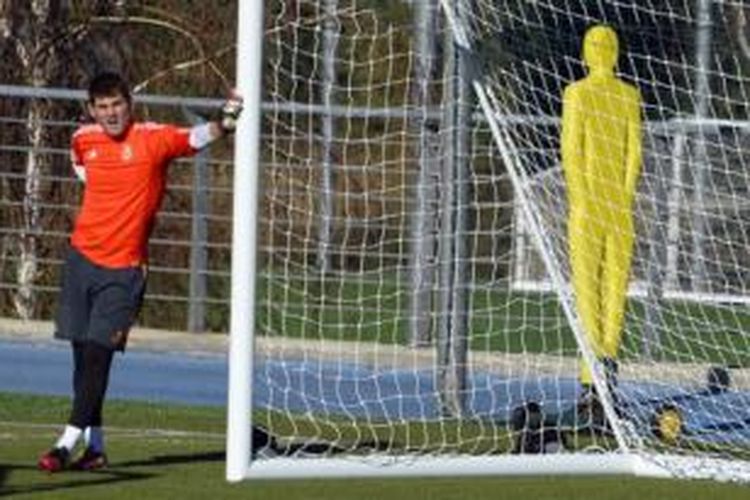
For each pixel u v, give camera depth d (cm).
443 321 3994
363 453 3347
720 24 4159
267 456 3183
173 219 5388
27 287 5334
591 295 3675
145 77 6869
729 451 3534
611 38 3741
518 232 4216
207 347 4922
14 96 5162
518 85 3831
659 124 4044
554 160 3853
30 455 3331
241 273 3083
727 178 4169
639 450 3391
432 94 4044
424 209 4144
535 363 4162
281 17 3897
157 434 3750
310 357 4134
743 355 4056
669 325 4091
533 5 3862
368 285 4303
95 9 6825
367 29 4034
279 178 4084
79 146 3109
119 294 3092
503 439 3588
